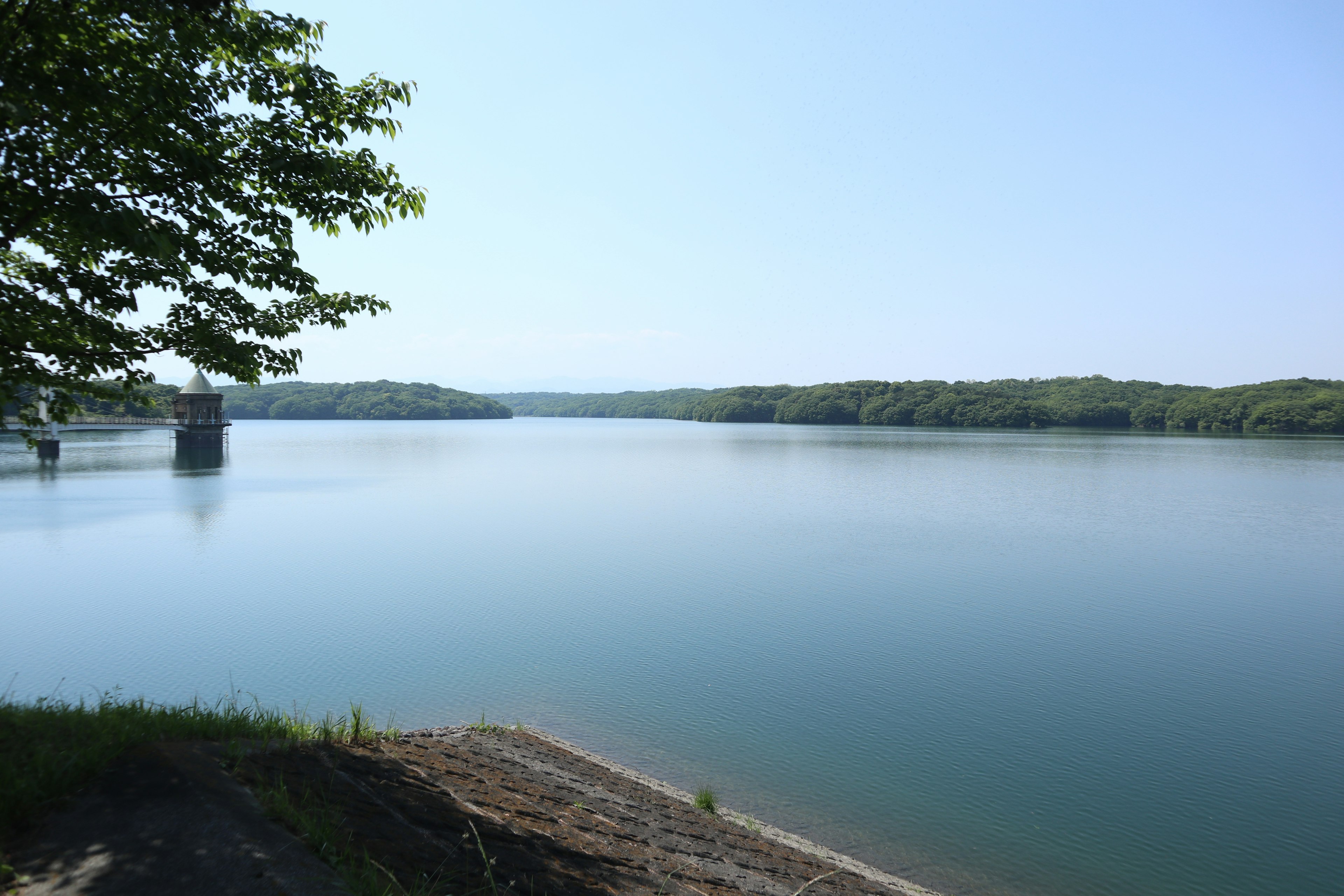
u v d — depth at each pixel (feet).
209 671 64.03
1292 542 139.44
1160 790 45.75
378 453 393.91
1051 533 147.54
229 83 26.58
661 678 64.18
